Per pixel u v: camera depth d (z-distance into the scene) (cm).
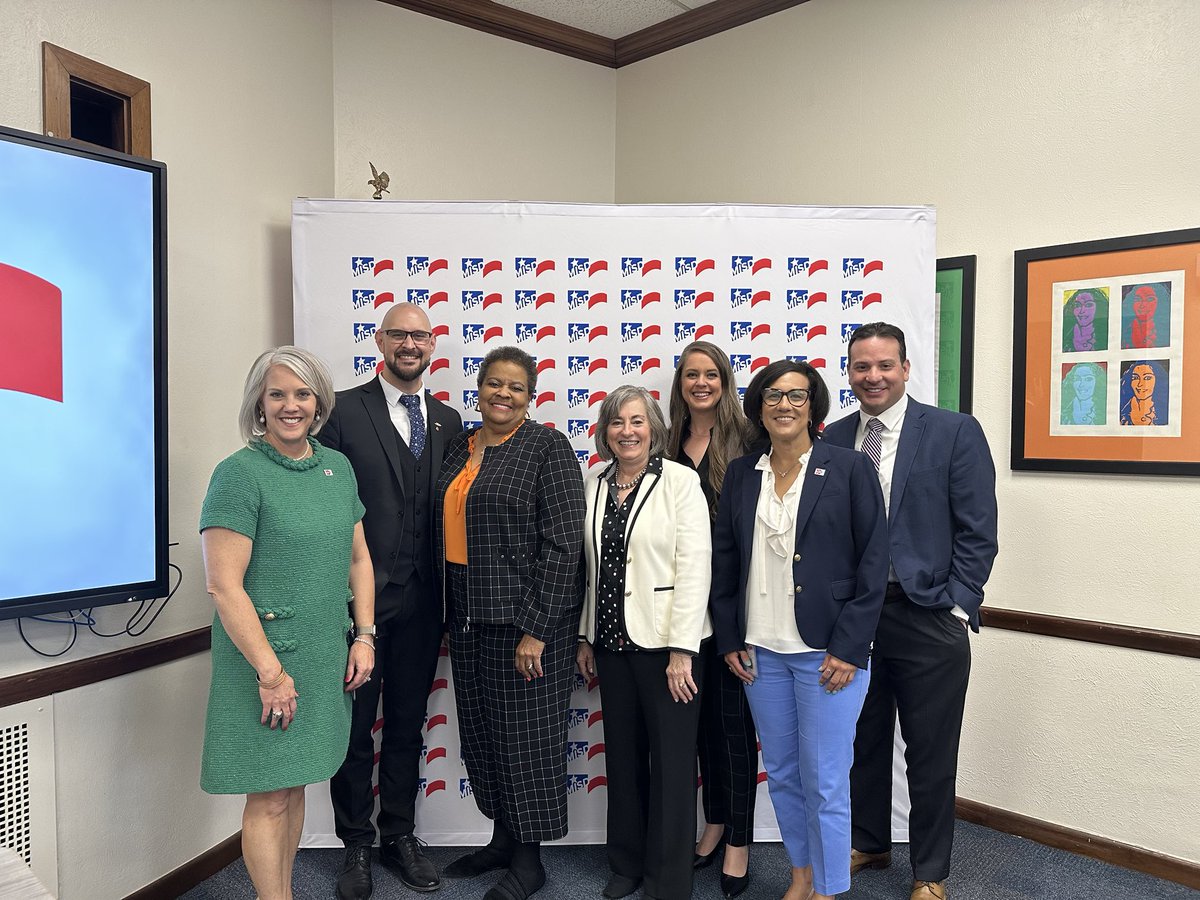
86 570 195
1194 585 236
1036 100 260
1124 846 246
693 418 242
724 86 344
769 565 201
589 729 259
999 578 272
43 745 197
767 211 262
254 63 266
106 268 198
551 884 237
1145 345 240
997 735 272
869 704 237
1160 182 238
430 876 234
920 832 219
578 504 220
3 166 178
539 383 263
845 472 193
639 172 377
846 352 265
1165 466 238
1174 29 234
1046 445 260
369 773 236
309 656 182
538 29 353
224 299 254
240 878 243
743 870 231
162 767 231
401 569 228
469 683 229
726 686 227
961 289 277
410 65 325
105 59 215
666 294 263
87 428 195
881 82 296
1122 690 247
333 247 256
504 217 260
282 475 182
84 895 210
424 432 238
